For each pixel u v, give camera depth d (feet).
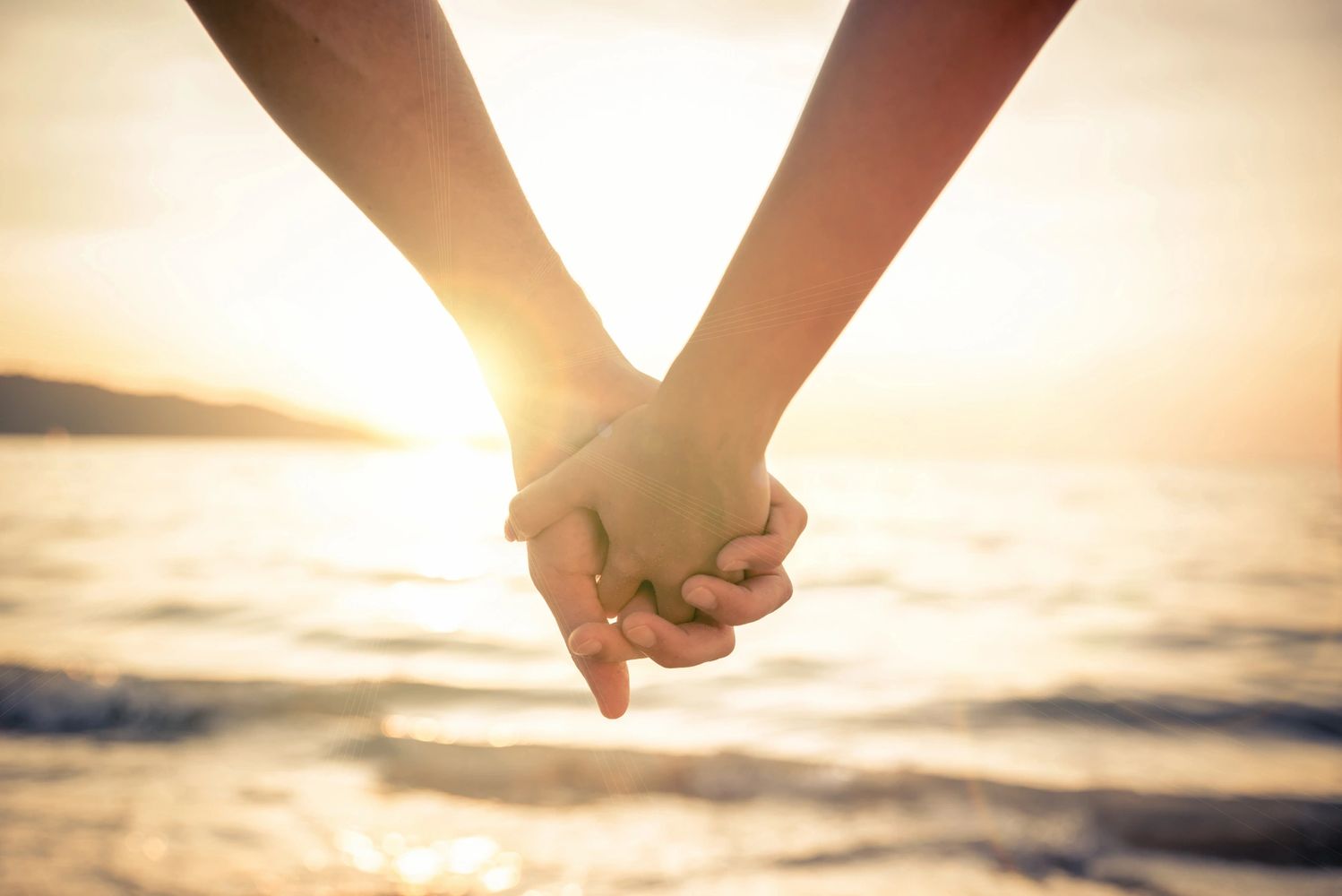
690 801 18.54
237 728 23.27
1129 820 17.80
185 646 33.50
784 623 37.63
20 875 13.85
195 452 130.52
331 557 54.75
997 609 40.96
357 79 3.17
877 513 68.74
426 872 14.82
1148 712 24.70
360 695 26.20
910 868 15.60
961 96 2.64
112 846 15.03
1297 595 42.80
